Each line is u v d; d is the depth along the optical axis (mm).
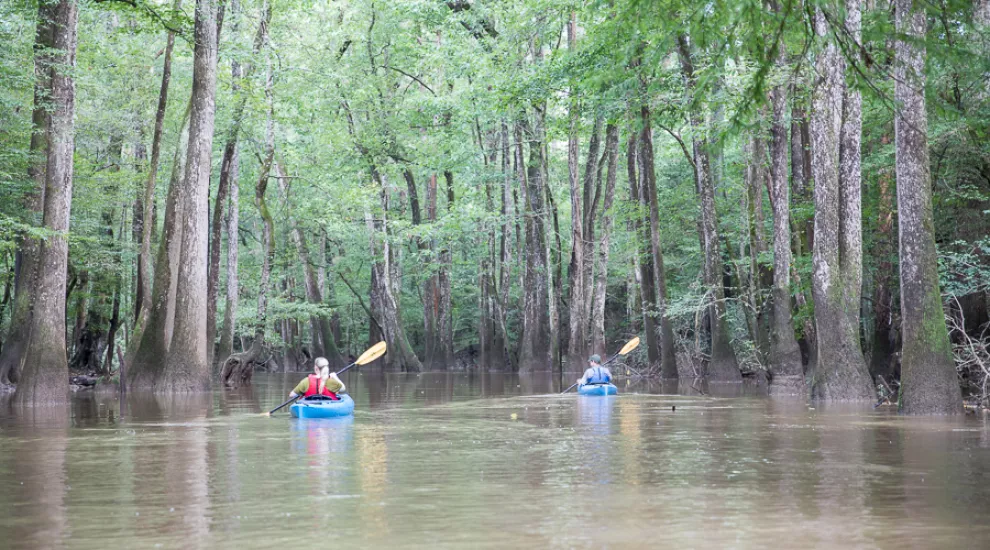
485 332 50938
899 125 15789
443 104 41250
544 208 44656
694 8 10305
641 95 27250
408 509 7207
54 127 20578
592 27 27391
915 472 9117
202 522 6770
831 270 20016
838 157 21344
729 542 6000
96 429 14406
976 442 11820
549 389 28406
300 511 7160
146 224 29344
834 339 20125
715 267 30938
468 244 56875
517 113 41125
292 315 43406
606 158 42469
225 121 33625
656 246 33688
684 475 8961
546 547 5883
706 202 30984
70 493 8125
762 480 8617
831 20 10117
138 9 24328
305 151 42781
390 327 50875
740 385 30078
